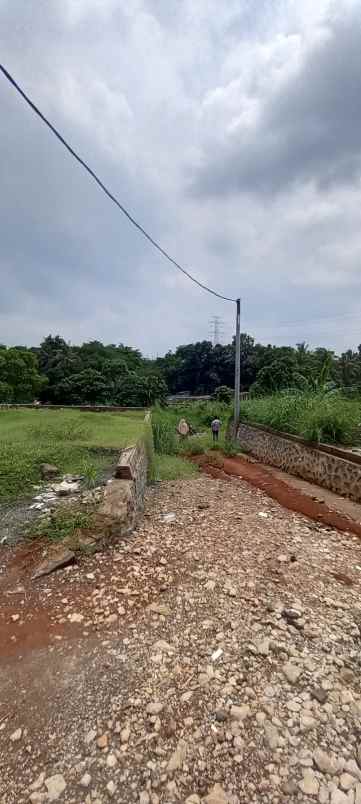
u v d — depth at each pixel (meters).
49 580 3.48
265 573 3.71
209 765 1.80
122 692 2.23
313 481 8.13
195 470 9.34
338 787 1.71
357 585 3.53
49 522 4.25
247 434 13.84
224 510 5.83
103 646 2.64
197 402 33.72
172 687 2.27
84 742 1.92
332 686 2.28
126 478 5.33
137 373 36.16
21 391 29.19
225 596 3.28
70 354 36.38
